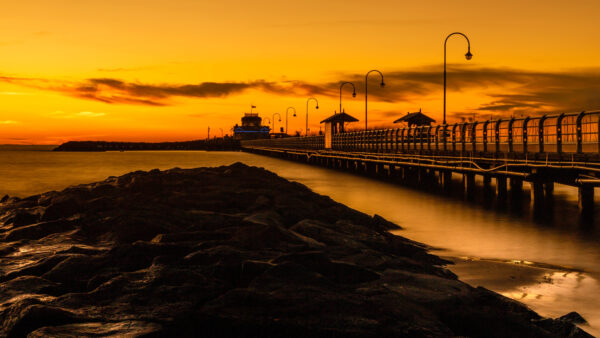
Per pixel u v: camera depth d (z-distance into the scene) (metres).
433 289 10.23
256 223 16.77
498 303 10.15
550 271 15.26
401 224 25.11
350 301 8.62
